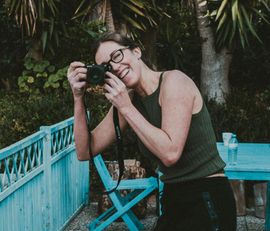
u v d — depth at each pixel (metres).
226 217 2.24
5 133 6.29
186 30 9.09
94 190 6.00
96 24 7.26
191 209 2.24
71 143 5.23
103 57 2.23
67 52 7.58
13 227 3.49
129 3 7.27
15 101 7.07
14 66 8.36
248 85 9.11
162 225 2.30
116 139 2.45
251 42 8.96
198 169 2.25
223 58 7.31
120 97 2.10
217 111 6.24
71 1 7.50
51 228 4.38
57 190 4.66
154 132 2.10
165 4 8.15
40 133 4.10
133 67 2.23
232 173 4.03
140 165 5.86
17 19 7.21
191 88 2.23
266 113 6.40
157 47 9.06
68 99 6.47
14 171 3.58
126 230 4.95
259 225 5.05
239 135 6.13
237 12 6.86
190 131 2.22
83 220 5.21
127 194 5.13
